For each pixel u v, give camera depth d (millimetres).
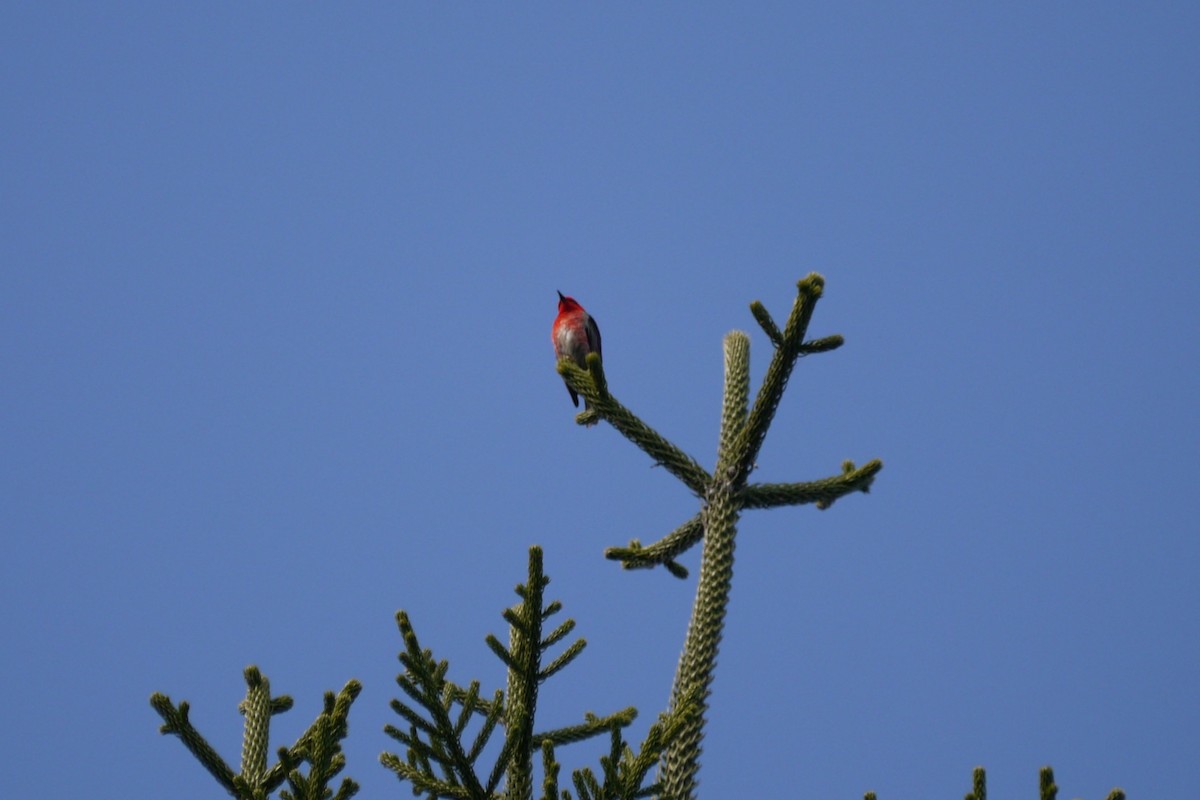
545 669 10414
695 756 10211
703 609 10797
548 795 9234
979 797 9523
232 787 11094
